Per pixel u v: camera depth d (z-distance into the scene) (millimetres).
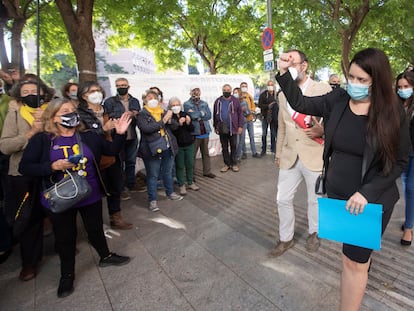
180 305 2326
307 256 2906
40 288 2646
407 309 2146
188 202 4621
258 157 7562
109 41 13023
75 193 2354
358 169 1652
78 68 5188
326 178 1835
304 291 2393
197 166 6953
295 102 1885
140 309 2309
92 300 2441
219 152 8102
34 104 2807
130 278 2713
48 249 3340
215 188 5230
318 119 2643
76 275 2797
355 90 1526
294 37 9516
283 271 2680
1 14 3322
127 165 5125
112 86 6207
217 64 14734
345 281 1793
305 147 2744
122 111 4480
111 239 3490
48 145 2418
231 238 3377
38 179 2516
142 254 3123
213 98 7602
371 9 9445
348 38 9609
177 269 2816
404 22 8727
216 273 2717
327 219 1735
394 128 1487
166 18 11125
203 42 13188
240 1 11781
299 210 4031
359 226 1629
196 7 10914
